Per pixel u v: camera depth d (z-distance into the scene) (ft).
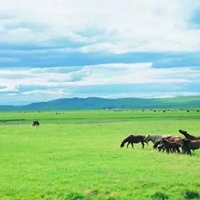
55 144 192.13
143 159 140.56
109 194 94.48
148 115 629.51
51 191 95.25
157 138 185.57
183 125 344.90
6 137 233.96
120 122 422.00
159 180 104.58
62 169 120.26
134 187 99.25
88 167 123.13
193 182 103.55
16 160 139.03
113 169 119.34
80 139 220.64
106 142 204.13
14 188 97.40
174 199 94.32
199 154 160.04
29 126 356.79
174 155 153.17
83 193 94.07
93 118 547.08
